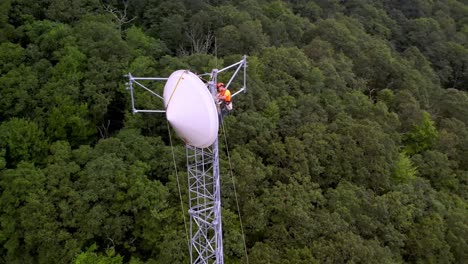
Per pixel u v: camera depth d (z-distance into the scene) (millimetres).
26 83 29391
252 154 28688
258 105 32188
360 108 37969
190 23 40906
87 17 36375
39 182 24484
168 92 16219
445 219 31297
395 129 38875
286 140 30453
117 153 26703
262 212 26094
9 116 29047
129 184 24797
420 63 54562
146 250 25688
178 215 24625
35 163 27047
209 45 40000
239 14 42656
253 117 30266
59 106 28609
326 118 34469
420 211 30453
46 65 31422
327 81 38938
